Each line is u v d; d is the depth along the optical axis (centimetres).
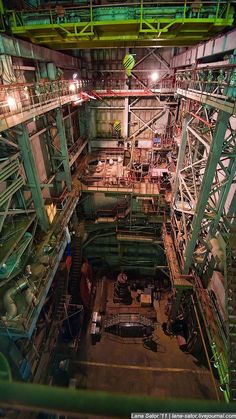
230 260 1120
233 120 1223
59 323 1586
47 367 1294
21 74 1301
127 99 2427
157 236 2320
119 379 1738
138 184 2250
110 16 1080
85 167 2442
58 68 1650
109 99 2472
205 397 1622
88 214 2512
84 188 2138
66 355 1705
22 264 1267
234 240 1178
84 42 1448
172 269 1681
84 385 1702
